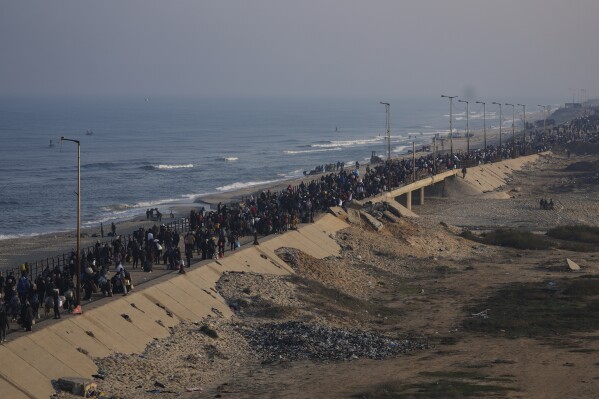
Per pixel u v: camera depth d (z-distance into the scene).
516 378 49.53
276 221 90.56
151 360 52.34
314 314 66.38
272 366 53.47
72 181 196.50
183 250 80.44
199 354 55.03
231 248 80.56
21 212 146.38
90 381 46.16
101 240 101.94
